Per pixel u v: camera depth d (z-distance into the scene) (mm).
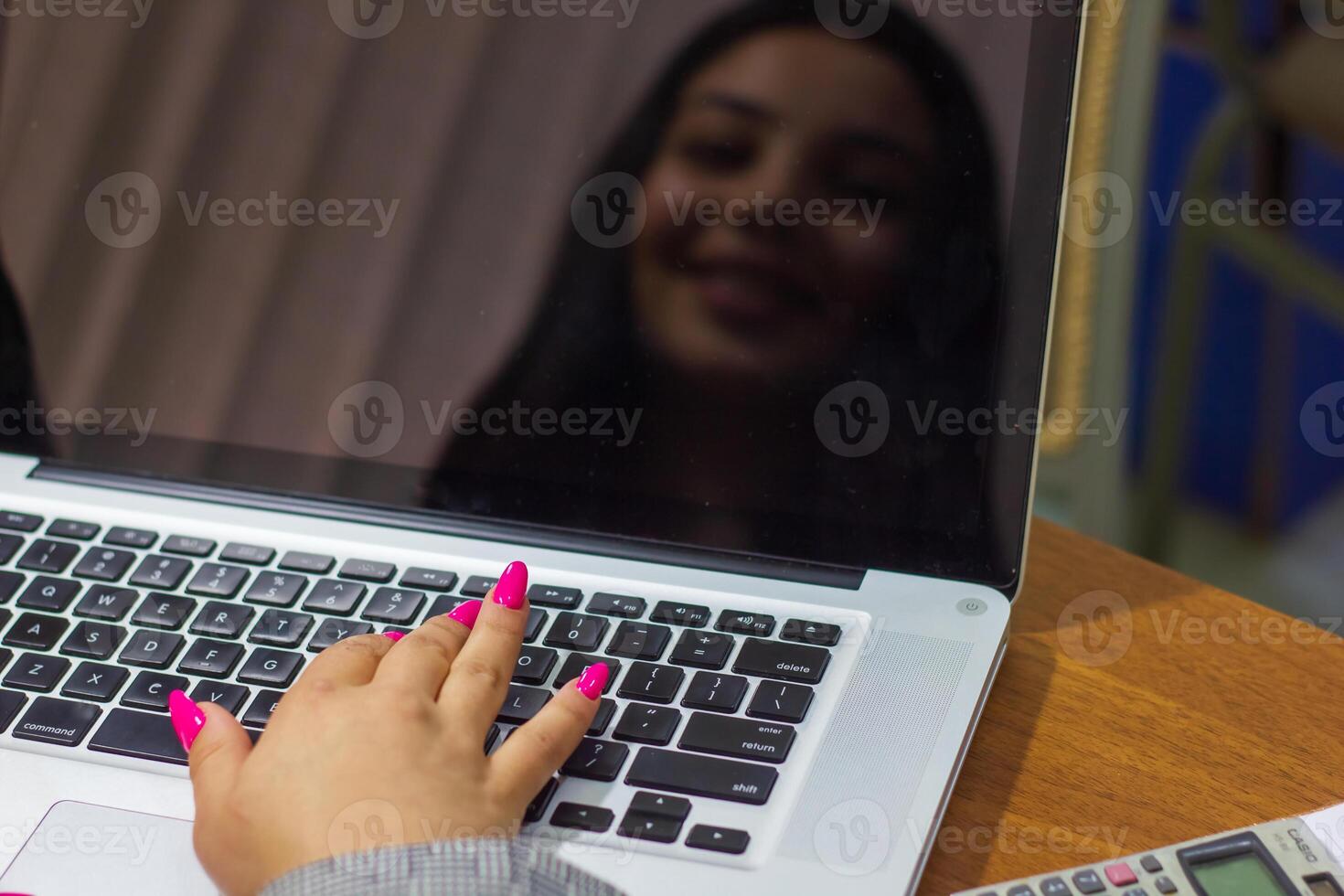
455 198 614
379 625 568
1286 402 1369
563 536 609
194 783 473
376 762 452
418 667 501
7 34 667
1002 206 535
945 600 555
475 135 607
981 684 512
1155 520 1376
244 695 530
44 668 550
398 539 618
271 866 429
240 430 653
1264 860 447
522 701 515
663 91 578
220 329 653
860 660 527
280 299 644
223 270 650
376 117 621
